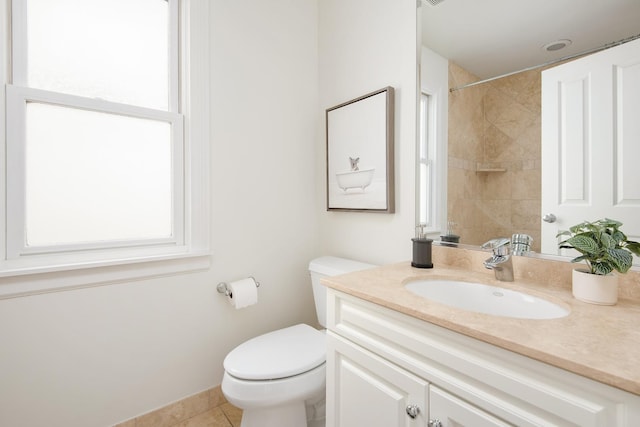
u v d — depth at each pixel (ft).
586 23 3.00
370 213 5.11
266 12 5.51
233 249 5.19
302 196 6.06
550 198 3.27
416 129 4.41
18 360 3.57
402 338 2.60
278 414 3.80
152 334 4.45
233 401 3.59
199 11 4.72
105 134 4.18
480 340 2.10
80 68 4.00
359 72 5.30
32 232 3.73
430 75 4.26
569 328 2.11
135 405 4.33
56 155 3.86
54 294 3.76
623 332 2.04
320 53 6.18
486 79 3.74
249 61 5.31
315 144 6.24
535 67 3.35
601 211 2.92
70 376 3.88
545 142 3.29
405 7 4.54
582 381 1.69
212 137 4.92
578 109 3.06
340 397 3.28
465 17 3.91
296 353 4.00
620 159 2.81
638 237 2.72
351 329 3.15
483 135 3.78
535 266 3.33
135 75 4.42
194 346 4.83
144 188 4.50
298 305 6.01
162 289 4.52
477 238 3.88
